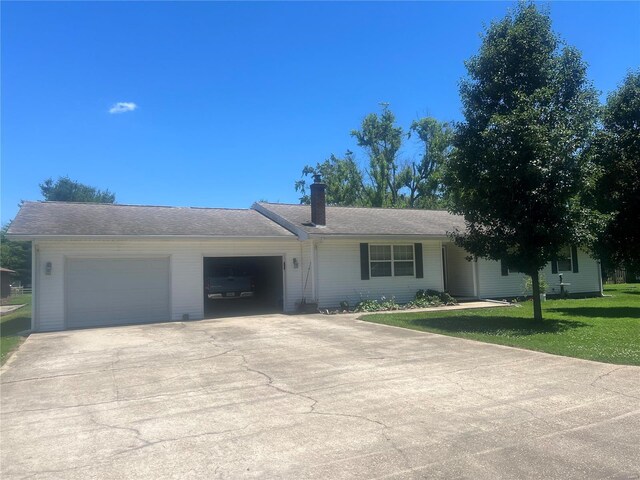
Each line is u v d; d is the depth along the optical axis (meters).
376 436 5.34
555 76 13.63
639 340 10.84
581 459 4.67
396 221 22.45
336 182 44.09
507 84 13.75
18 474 4.61
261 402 6.74
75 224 16.28
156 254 16.75
